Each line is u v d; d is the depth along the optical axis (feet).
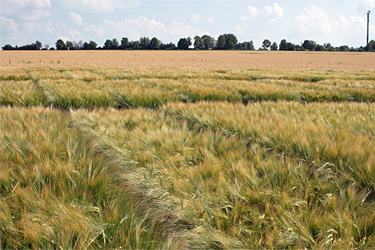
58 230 5.62
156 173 8.36
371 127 12.87
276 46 439.63
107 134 12.04
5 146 9.66
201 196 6.99
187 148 9.76
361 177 8.11
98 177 7.70
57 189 7.25
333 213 6.26
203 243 5.87
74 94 24.07
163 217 7.15
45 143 9.75
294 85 37.29
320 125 12.55
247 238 5.84
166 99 24.88
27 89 28.37
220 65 111.75
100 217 6.04
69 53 220.64
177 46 396.78
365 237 5.53
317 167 9.37
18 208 6.39
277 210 6.39
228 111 16.39
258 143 11.34
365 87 37.32
